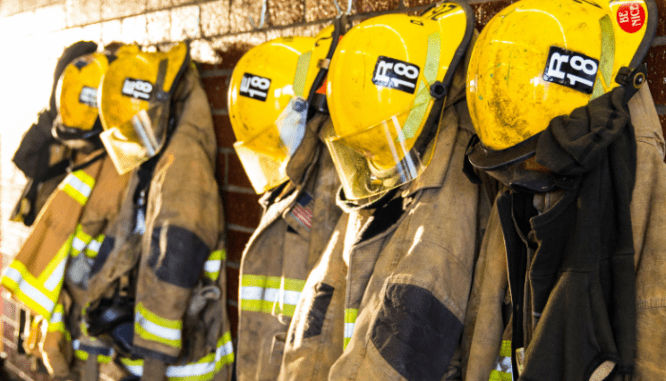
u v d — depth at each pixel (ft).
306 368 3.28
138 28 6.10
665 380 1.98
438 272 2.65
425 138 2.88
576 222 2.13
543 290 2.25
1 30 8.67
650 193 2.23
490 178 2.90
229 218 5.21
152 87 4.70
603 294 2.11
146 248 4.50
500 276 2.63
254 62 3.82
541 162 2.13
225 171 5.22
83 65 5.40
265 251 4.19
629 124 2.22
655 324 2.06
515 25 2.35
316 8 4.34
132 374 5.15
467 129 2.98
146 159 4.74
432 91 2.83
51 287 5.20
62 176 6.18
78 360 5.54
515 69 2.30
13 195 8.27
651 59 2.68
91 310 4.87
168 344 4.34
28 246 5.26
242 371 4.18
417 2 3.63
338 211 3.73
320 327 3.33
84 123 5.30
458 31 2.92
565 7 2.29
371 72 2.92
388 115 2.88
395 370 2.55
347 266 3.26
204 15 5.31
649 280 2.12
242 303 4.18
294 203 3.78
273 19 4.68
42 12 7.70
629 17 2.27
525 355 2.20
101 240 5.40
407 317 2.59
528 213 2.51
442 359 2.62
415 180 2.92
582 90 2.21
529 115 2.28
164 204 4.46
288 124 3.62
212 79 5.26
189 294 4.46
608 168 2.16
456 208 2.81
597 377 2.13
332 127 3.58
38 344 5.73
